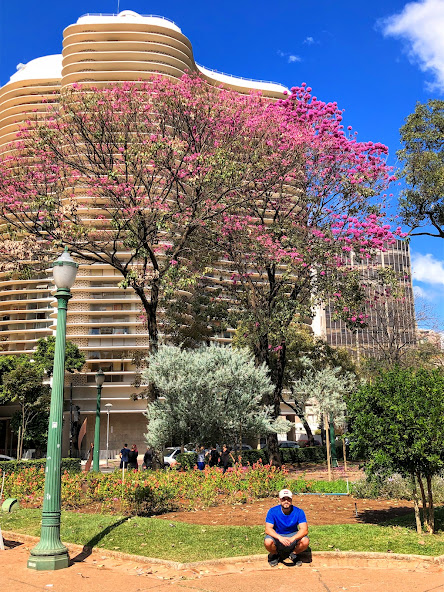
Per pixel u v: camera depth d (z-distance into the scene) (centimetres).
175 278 2123
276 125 2297
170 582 684
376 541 827
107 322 5669
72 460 2261
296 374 3612
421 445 856
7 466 2084
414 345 3428
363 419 920
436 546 798
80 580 698
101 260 2256
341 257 2209
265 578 695
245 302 2572
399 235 2130
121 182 2197
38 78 6694
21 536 965
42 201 2078
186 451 2964
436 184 2006
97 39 5862
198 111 2275
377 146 2259
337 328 7856
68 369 4997
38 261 2244
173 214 2194
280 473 1559
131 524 960
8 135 6250
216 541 844
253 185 2381
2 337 6353
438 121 2047
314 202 2236
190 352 2159
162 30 5950
